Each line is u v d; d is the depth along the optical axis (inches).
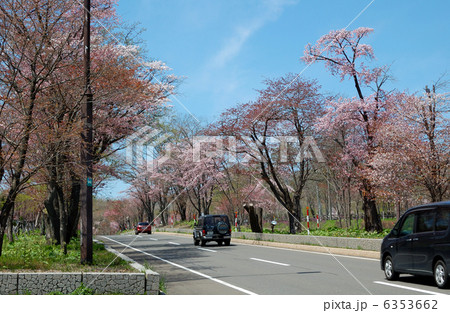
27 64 621.0
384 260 440.8
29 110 501.7
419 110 787.4
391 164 805.9
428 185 765.3
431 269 365.7
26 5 526.6
